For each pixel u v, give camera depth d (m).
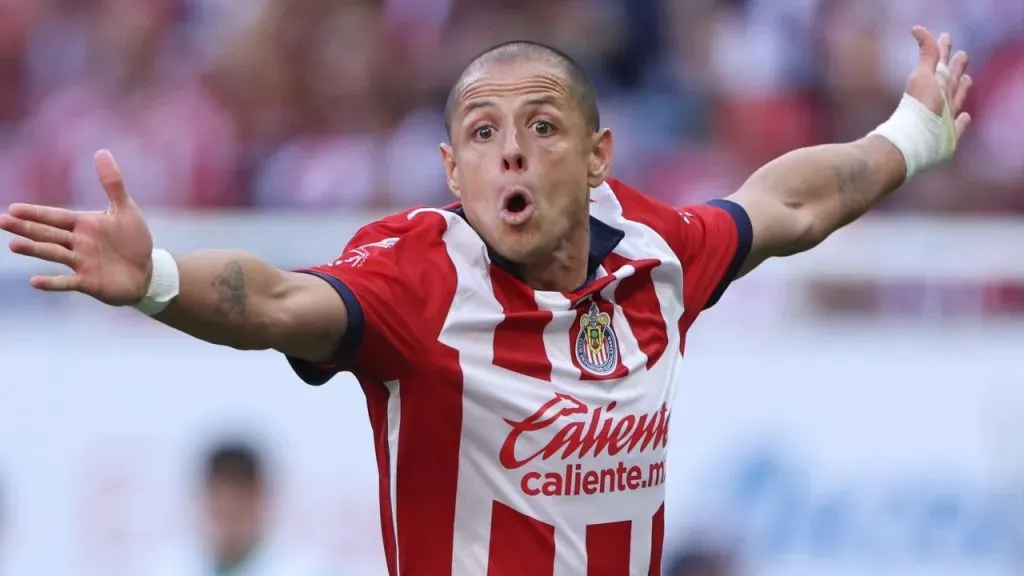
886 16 35.94
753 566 24.16
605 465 13.41
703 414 24.39
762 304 25.44
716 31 35.47
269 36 35.50
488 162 13.05
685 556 24.03
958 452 24.34
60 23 37.62
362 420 24.08
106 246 11.12
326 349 12.47
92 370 23.77
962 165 33.91
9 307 23.97
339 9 36.06
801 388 24.48
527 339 13.17
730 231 14.97
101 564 23.42
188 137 34.16
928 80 16.88
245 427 23.83
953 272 24.61
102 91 36.09
